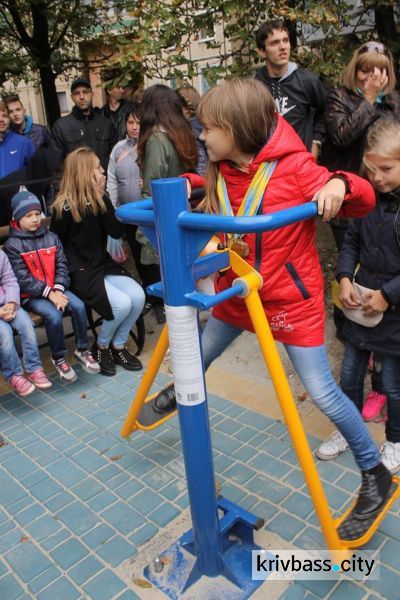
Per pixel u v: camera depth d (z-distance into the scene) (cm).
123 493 244
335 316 341
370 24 554
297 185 166
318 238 555
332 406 185
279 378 160
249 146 165
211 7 422
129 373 350
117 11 600
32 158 459
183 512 230
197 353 161
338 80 447
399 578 192
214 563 192
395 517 217
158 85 336
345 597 187
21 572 208
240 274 166
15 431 297
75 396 327
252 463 253
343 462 247
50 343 335
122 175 428
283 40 346
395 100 314
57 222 336
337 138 319
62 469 263
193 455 171
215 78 450
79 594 197
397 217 215
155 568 201
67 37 736
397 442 239
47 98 711
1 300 317
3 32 682
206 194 187
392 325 223
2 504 244
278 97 363
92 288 335
